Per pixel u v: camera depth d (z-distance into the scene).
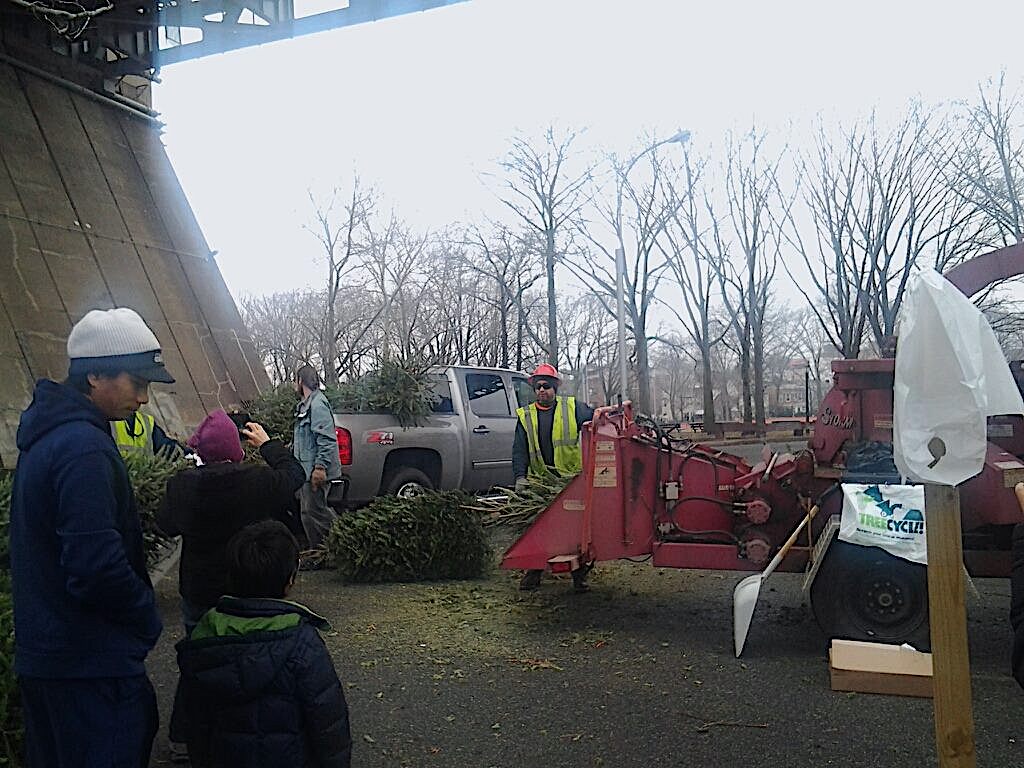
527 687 5.47
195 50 15.53
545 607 7.54
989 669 5.76
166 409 12.63
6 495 5.55
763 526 6.66
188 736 3.18
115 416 3.12
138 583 2.92
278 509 4.43
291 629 3.11
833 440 6.64
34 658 2.86
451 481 11.20
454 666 5.89
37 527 2.87
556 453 8.36
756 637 6.60
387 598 7.92
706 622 7.03
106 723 2.90
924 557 5.52
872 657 5.46
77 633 2.86
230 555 3.22
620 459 6.86
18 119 13.58
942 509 2.84
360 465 10.16
